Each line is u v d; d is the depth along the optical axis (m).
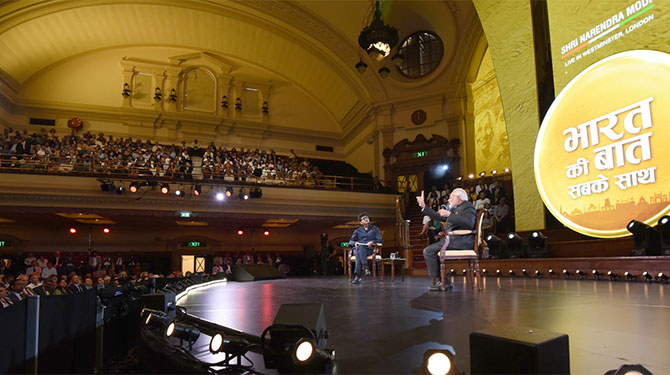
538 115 9.88
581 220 8.23
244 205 14.70
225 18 19.31
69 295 3.95
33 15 16.12
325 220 16.20
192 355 2.11
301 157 22.03
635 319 2.57
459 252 4.97
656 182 6.79
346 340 2.12
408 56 19.34
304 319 1.73
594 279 7.39
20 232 16.42
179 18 19.31
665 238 6.45
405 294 4.84
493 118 16.81
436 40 18.69
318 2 18.06
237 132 21.70
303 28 19.08
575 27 8.57
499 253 10.17
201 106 21.30
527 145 10.20
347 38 18.89
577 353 1.70
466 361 1.63
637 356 1.64
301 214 15.56
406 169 18.53
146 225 17.05
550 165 9.05
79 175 12.92
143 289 5.98
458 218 4.89
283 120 22.77
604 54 7.88
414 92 18.83
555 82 9.09
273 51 21.25
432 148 18.03
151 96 20.50
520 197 10.41
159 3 18.14
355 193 16.48
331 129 23.53
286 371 1.69
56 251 16.88
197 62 21.52
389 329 2.39
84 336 4.30
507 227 12.28
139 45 20.56
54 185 12.66
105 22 18.58
